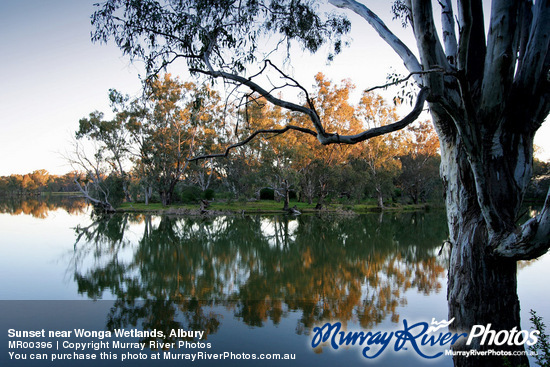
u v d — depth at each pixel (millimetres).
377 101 39156
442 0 4715
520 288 9719
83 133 41125
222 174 49375
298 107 4242
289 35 6918
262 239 20875
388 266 13500
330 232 23125
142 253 16859
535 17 3977
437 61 3787
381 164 41656
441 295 9758
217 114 41062
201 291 10656
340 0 5449
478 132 3488
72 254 16547
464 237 4211
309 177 41094
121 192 41500
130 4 5938
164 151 42406
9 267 13938
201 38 6074
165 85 39625
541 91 4012
